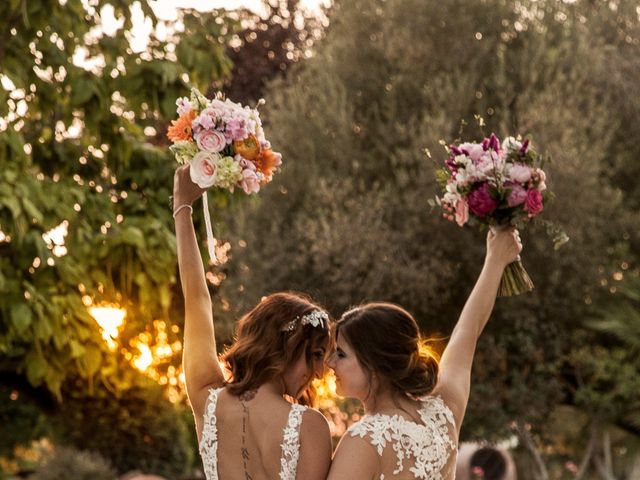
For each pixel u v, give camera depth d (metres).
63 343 6.05
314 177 13.40
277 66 16.61
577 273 12.73
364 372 3.17
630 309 12.71
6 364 8.07
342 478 3.02
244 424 3.21
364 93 14.02
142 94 6.68
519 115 12.93
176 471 15.60
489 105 13.66
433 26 13.74
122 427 15.20
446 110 13.19
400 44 13.58
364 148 13.80
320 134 13.70
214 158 3.48
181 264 3.51
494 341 13.17
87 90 6.54
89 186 7.06
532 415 12.73
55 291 6.15
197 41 7.01
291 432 3.16
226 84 16.41
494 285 3.63
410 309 12.91
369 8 14.17
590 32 14.13
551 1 14.10
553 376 13.26
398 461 3.05
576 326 13.25
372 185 13.63
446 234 12.85
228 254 13.71
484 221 3.71
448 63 13.64
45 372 6.26
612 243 13.53
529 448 12.87
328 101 13.84
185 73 6.80
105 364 6.81
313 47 14.80
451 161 3.78
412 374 3.17
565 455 14.70
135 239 6.20
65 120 6.95
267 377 3.25
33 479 14.74
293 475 3.15
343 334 3.21
